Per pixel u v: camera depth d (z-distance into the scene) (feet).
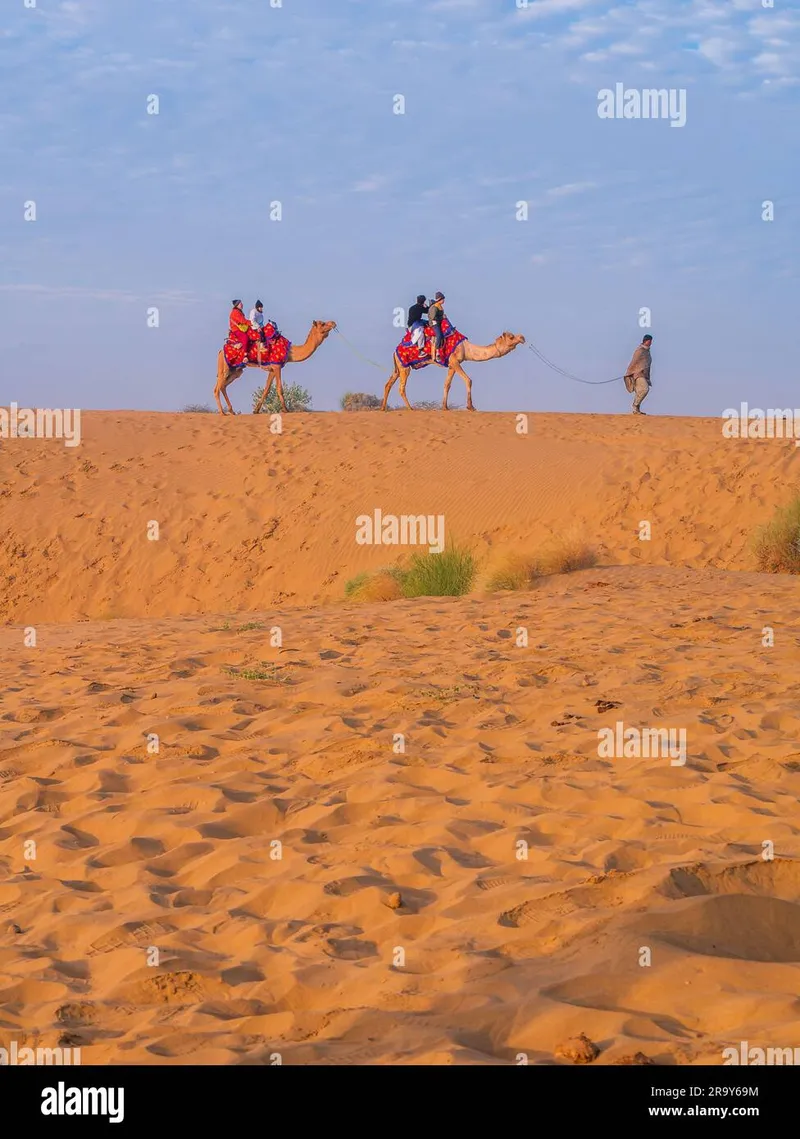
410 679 29.60
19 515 86.02
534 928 13.87
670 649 31.89
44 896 16.75
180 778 22.11
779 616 37.93
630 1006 11.91
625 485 77.56
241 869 17.17
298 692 28.73
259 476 88.58
